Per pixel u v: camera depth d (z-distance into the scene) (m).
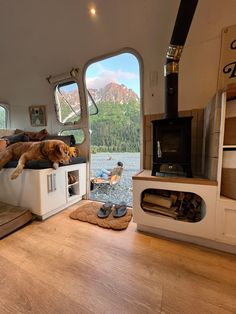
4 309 0.87
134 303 0.90
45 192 1.84
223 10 1.60
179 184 1.40
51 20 2.40
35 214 1.86
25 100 2.92
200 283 1.03
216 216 1.29
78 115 2.57
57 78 2.51
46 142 1.90
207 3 1.64
